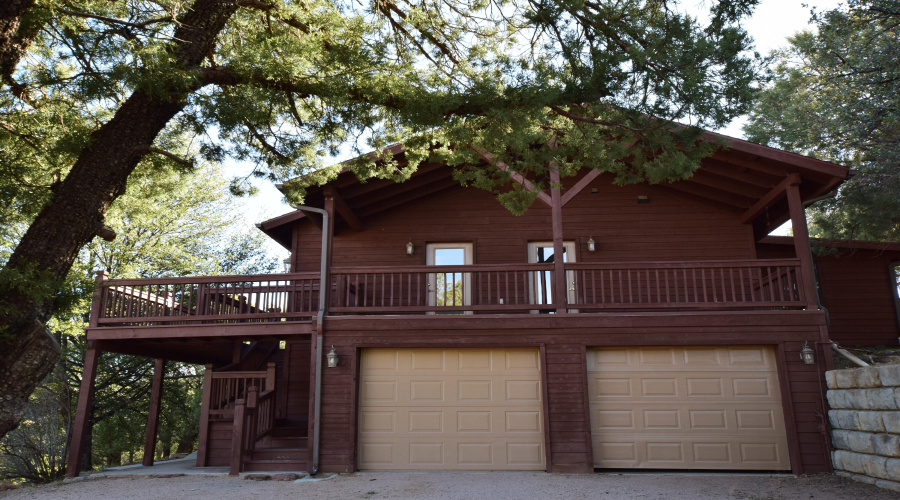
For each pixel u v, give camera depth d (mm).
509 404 8469
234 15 7566
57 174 5754
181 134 7828
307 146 7254
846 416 7430
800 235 8469
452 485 7195
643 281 10883
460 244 11445
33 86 5914
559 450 8078
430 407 8531
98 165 5102
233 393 10922
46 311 4695
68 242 4848
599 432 8258
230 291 9375
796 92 17312
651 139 6355
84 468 17859
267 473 8062
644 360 8445
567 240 11266
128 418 20188
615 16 6145
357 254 11406
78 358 18766
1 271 4234
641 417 8273
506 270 8797
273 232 11727
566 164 6875
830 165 8266
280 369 12508
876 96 13773
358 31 6891
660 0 6359
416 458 8391
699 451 8109
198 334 8984
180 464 10633
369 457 8422
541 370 8367
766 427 8109
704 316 8320
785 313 8258
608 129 6512
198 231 20703
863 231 14734
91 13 5871
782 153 8344
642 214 11266
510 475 7879
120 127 5266
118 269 18422
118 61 5547
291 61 6246
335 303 10570
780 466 7977
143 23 5859
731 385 8273
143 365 19562
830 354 8070
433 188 11336
